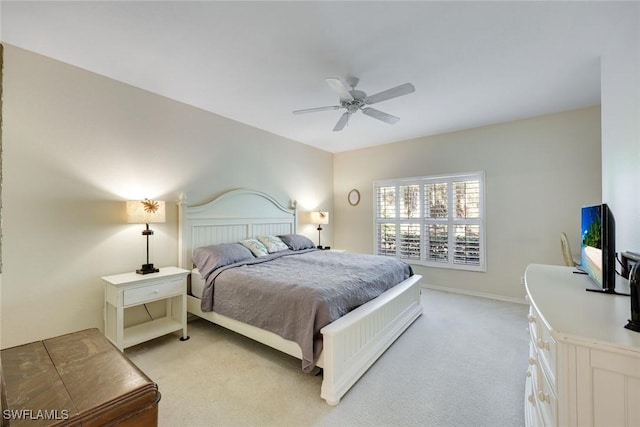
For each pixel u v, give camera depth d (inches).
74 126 97.7
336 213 228.7
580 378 40.7
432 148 182.4
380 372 87.9
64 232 95.5
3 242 84.4
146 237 115.0
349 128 167.9
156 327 108.0
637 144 61.7
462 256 171.6
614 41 78.0
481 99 125.4
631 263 61.8
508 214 156.9
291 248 164.7
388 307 106.0
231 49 87.7
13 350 37.6
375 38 82.0
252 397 76.0
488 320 128.6
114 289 94.1
